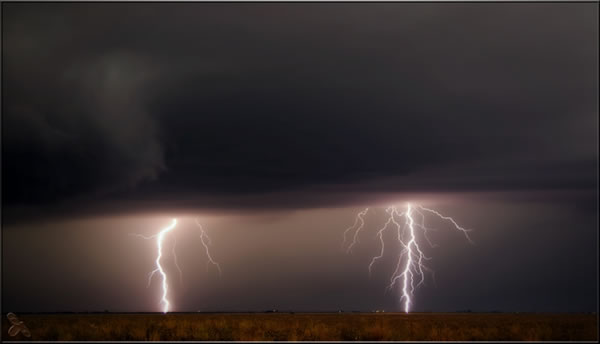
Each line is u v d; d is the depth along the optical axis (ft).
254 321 152.05
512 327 117.80
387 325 131.54
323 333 107.04
